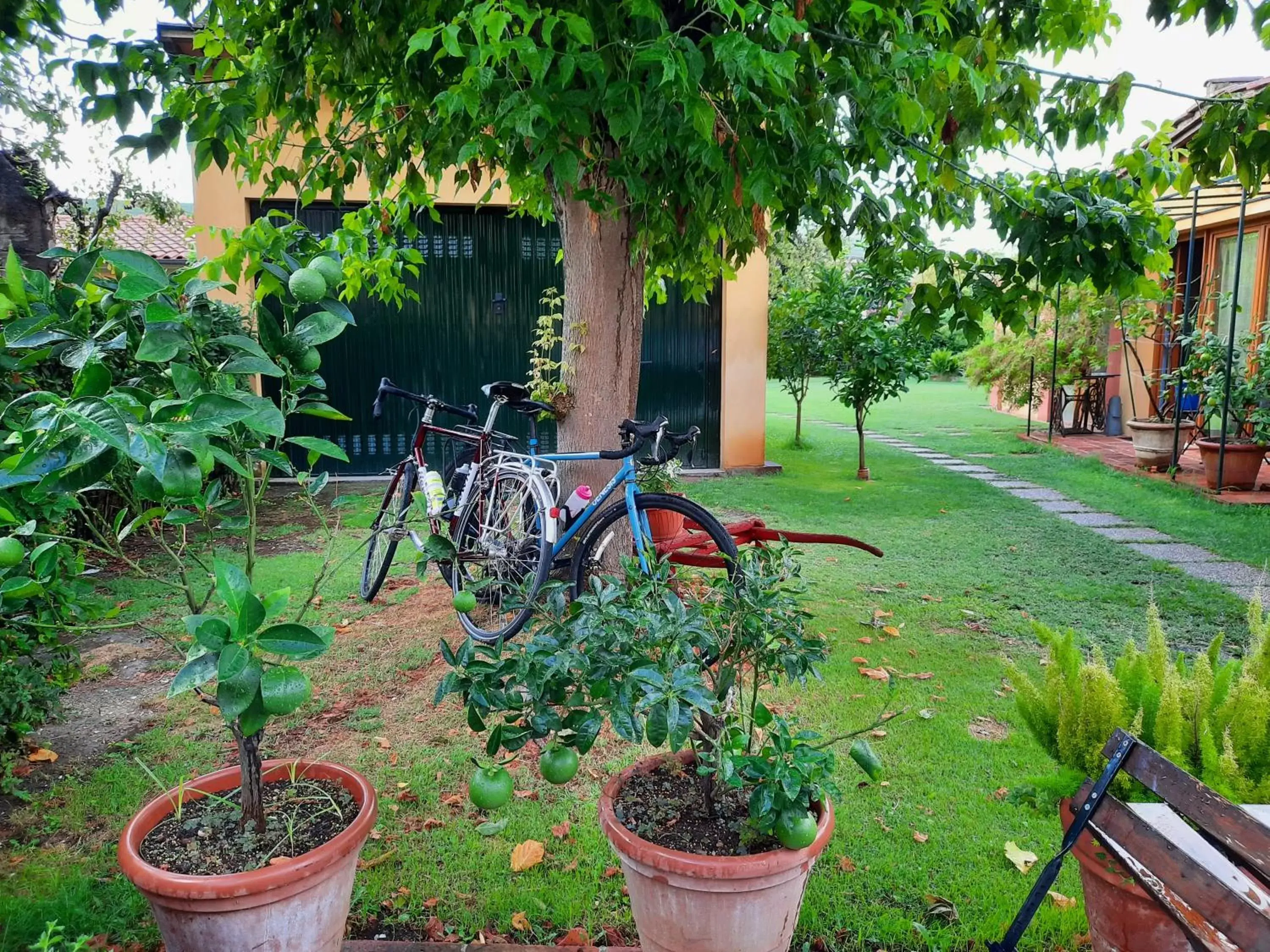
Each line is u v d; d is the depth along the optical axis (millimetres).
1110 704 2107
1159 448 8797
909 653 4016
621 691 1678
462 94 2414
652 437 3951
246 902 1663
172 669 3867
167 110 3324
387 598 4910
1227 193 8023
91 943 2123
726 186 2961
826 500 7691
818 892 2312
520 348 8812
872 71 3049
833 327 8773
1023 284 4090
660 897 1817
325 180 4484
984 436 12922
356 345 8586
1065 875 2357
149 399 1646
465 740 3223
